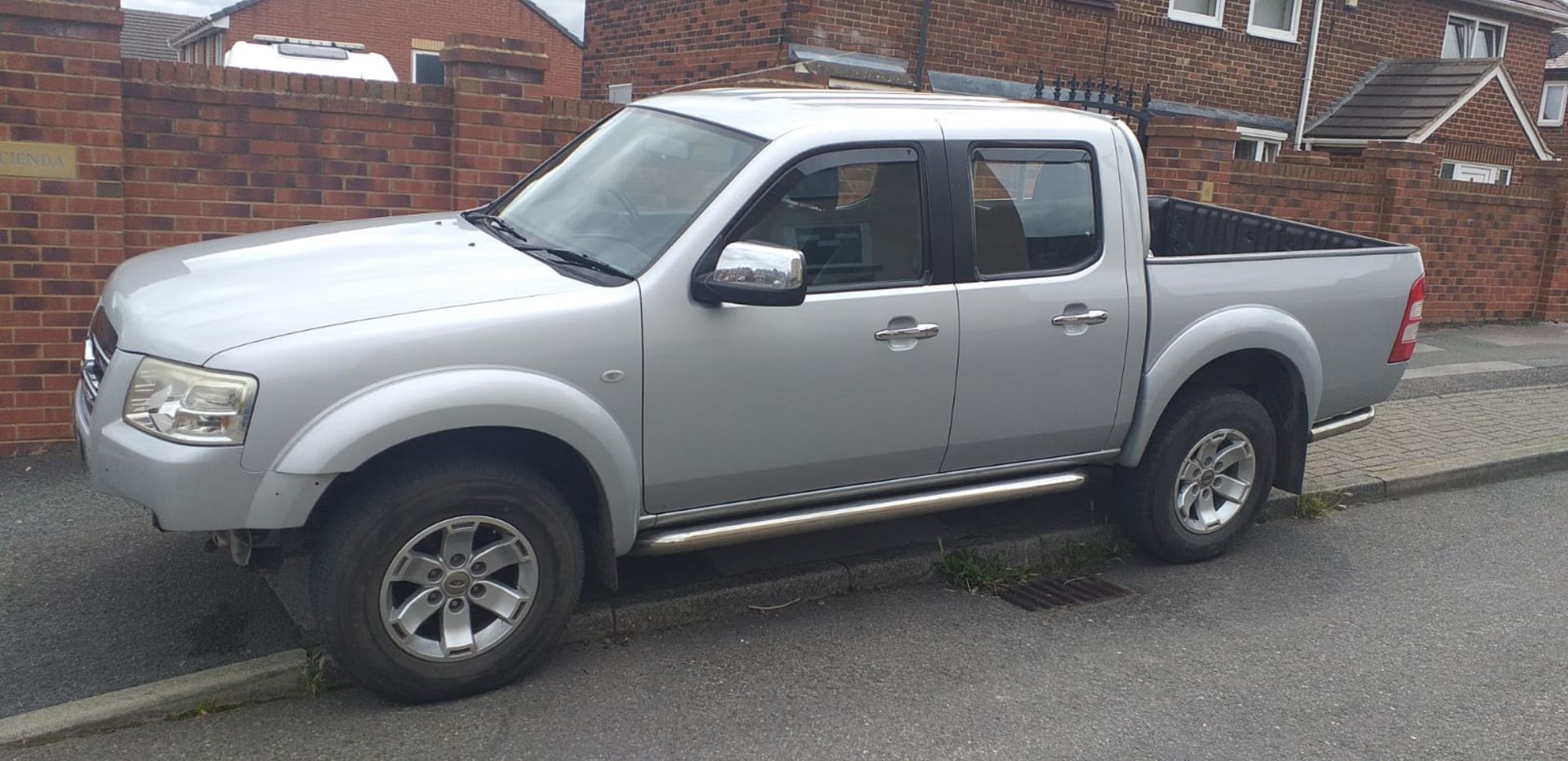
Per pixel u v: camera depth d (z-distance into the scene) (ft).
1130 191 16.52
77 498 17.89
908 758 12.05
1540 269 44.19
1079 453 16.75
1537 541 20.02
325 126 22.21
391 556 11.92
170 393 11.35
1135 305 16.37
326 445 11.33
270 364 11.28
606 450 12.76
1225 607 16.57
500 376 12.05
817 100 15.72
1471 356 36.11
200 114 21.18
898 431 14.80
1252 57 49.01
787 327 13.67
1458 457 23.95
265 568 12.69
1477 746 12.82
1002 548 17.51
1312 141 51.34
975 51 40.50
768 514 14.62
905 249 14.66
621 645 14.42
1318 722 13.23
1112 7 43.73
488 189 23.53
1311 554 18.99
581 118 24.94
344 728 12.11
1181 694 13.76
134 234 21.04
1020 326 15.37
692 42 40.55
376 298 12.25
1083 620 15.89
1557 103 98.58
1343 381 18.74
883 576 16.61
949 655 14.56
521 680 13.34
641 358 12.87
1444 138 51.52
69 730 11.64
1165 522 17.56
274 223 22.12
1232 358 17.97
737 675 13.74
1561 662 15.07
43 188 19.51
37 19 19.03
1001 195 15.44
